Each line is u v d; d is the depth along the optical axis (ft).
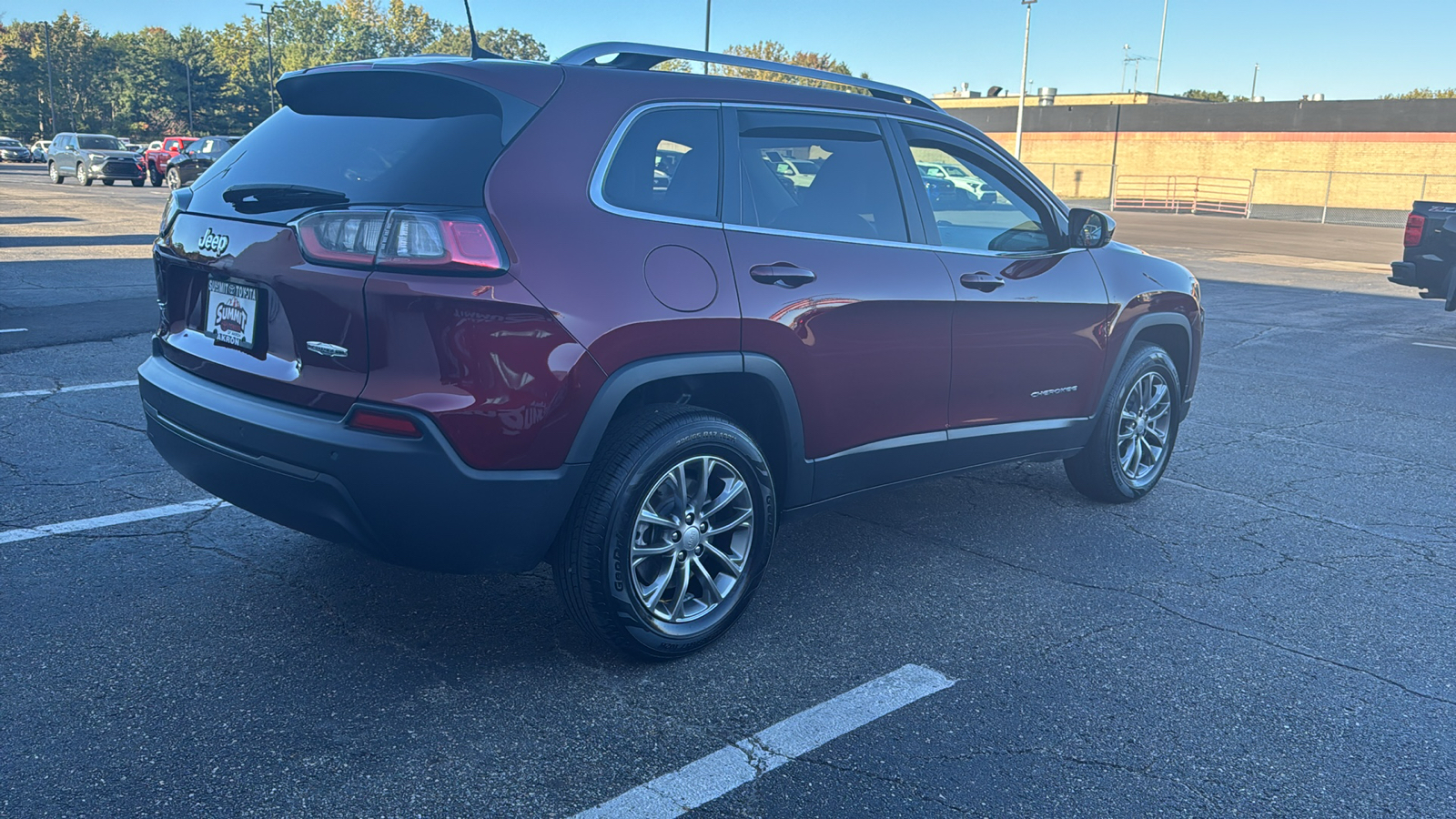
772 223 11.07
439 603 11.73
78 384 21.26
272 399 9.65
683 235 10.18
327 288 9.12
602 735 9.18
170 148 108.47
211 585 11.94
